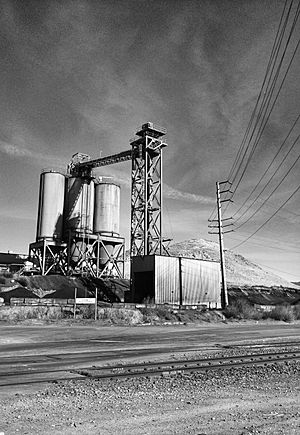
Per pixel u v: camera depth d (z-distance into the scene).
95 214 83.75
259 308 63.34
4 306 43.88
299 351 19.39
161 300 57.41
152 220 68.56
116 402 8.80
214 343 24.30
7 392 9.82
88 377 11.83
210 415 7.86
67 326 37.41
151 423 7.24
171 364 14.55
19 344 22.47
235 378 11.89
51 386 10.55
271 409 8.41
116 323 42.12
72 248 79.12
